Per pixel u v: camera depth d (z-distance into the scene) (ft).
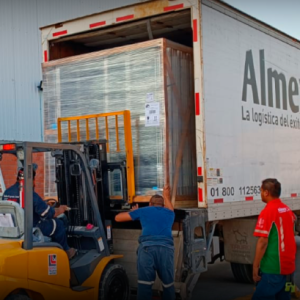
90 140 20.18
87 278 17.84
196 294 22.89
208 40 20.08
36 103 38.58
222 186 20.40
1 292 14.46
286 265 15.14
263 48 24.11
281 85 25.59
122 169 19.93
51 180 22.36
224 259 24.26
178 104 20.21
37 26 39.06
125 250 20.56
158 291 19.54
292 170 26.02
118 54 20.88
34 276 15.55
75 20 23.36
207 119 19.72
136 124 20.20
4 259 14.64
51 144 17.03
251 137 22.62
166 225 17.99
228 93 21.16
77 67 22.11
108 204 20.30
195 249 19.08
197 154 19.52
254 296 15.44
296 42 27.45
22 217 16.17
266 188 15.72
